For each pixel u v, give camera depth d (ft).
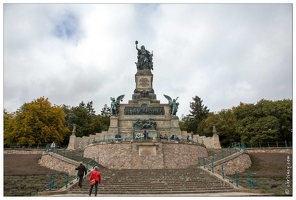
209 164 96.43
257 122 168.45
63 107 253.24
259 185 70.33
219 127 207.41
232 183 68.64
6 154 131.23
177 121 163.84
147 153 109.09
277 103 177.99
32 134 163.22
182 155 113.91
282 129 173.37
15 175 84.38
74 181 70.49
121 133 160.45
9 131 165.68
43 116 171.73
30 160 113.80
